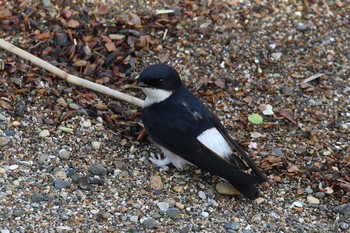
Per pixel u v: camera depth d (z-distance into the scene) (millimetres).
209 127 10594
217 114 12023
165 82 10633
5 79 11898
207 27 13406
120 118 11703
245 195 10172
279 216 10398
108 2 13523
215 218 10219
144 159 11078
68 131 11250
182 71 12664
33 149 10875
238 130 11789
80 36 12812
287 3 14148
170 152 10703
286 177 11070
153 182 10672
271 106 12258
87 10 13250
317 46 13438
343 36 13695
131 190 10500
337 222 10398
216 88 12477
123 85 12328
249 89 12492
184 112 10633
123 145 11242
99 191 10398
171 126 10539
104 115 11625
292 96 12477
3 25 12773
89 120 11500
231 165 10227
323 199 10773
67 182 10414
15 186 10242
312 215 10492
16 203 9977
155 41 13055
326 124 12039
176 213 10195
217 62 12883
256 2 14070
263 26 13633
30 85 11859
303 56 13211
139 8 13570
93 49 12672
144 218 10055
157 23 13312
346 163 11352
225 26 13500
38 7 13148
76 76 12109
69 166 10695
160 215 10148
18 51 12000
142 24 13297
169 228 9961
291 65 13023
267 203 10594
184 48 13039
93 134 11297
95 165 10727
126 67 12594
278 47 13305
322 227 10289
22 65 12070
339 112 12273
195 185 10734
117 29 13078
